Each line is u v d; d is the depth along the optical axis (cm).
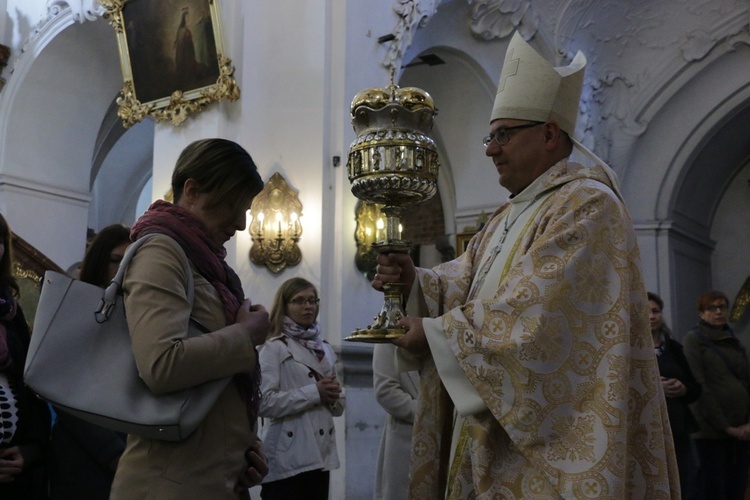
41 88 1041
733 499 608
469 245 286
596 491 199
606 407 206
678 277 1233
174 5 805
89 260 312
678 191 1215
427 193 249
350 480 713
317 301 480
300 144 769
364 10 805
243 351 215
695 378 591
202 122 795
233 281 239
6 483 288
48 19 1019
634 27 1155
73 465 298
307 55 780
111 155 1561
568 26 1066
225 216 237
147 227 225
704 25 1129
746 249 1385
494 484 216
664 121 1197
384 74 817
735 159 1357
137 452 211
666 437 229
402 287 258
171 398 204
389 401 427
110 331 211
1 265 299
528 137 253
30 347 205
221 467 214
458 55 1006
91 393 203
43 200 1041
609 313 216
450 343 219
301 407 439
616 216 228
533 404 209
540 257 222
